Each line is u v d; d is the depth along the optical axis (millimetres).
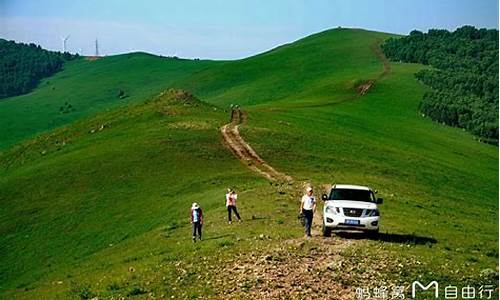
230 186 63906
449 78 176875
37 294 38094
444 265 28219
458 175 92562
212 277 26125
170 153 80000
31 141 118312
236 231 38906
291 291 23531
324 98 168250
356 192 36000
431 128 141125
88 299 27516
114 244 54312
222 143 85188
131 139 90500
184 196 63406
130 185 71438
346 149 90250
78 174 77125
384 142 109562
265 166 75625
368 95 169625
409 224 43344
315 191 57000
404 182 77812
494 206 78875
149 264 32562
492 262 30859
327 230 34625
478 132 140375
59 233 61344
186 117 102312
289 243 31609
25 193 74438
